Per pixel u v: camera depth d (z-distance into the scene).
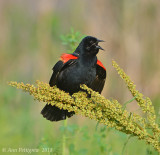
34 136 10.42
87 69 8.63
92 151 8.85
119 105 5.81
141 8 19.30
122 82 17.03
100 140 8.45
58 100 6.21
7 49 20.70
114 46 18.92
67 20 20.36
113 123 5.82
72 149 8.23
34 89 6.18
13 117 12.03
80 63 8.57
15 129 10.87
